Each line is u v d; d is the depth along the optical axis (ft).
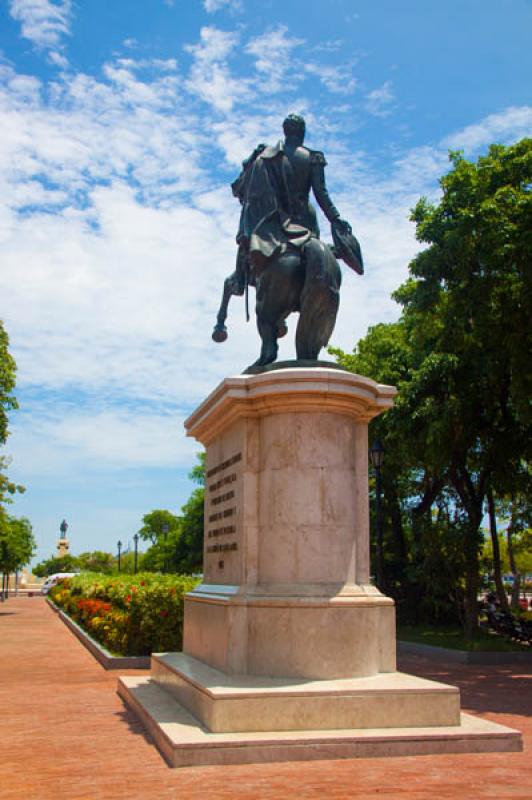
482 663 52.19
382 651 24.68
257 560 25.12
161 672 29.48
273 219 29.27
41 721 26.81
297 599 23.53
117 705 30.30
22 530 155.74
